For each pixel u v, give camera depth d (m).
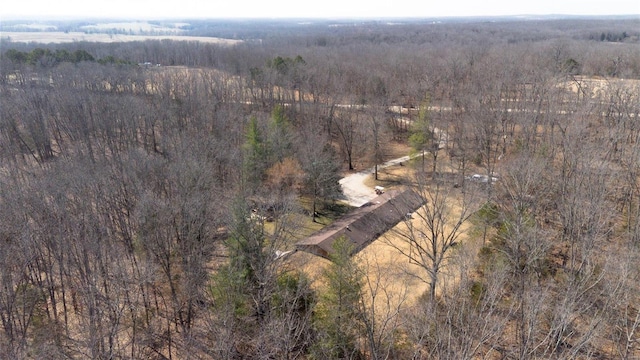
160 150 69.81
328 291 31.31
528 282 32.22
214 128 72.38
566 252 37.62
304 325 29.70
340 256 31.86
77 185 40.16
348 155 76.75
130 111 72.38
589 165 40.00
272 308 30.55
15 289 35.59
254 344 29.80
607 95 73.38
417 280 40.75
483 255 37.91
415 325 28.56
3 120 68.94
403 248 47.09
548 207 44.44
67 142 74.69
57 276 40.31
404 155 82.00
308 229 52.06
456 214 47.12
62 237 35.66
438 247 43.47
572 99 75.19
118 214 42.69
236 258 33.78
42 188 38.41
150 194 39.78
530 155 53.66
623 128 56.53
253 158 56.62
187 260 37.25
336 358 28.78
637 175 48.69
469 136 69.06
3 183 38.81
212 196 44.97
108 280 36.25
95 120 72.50
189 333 33.91
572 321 29.58
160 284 40.06
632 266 32.19
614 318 30.33
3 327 34.19
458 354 23.45
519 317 30.78
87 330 32.16
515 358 27.81
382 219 52.12
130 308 33.75
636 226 37.00
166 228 38.56
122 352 32.16
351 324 29.84
